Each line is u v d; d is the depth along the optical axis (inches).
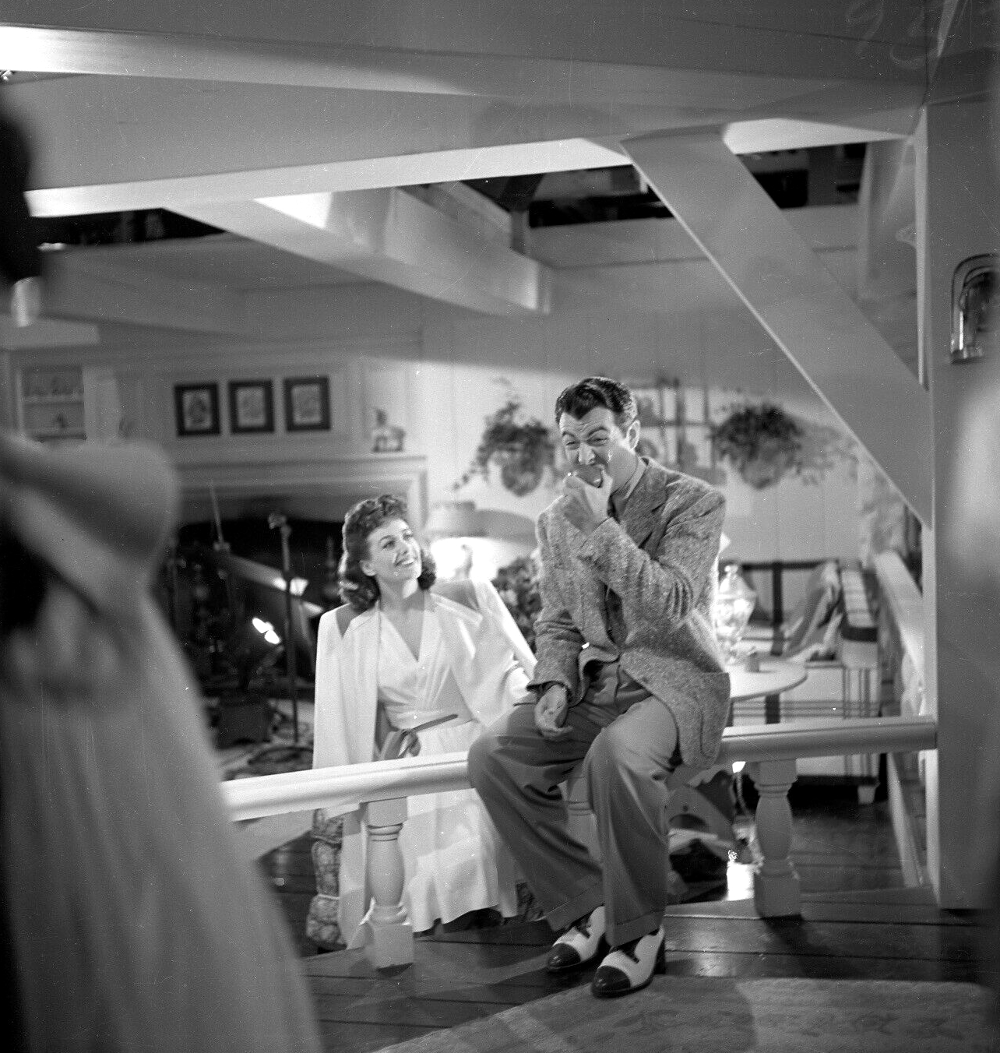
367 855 93.6
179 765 72.4
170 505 72.7
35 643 69.7
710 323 134.0
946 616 93.1
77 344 123.8
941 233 91.0
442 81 84.0
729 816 111.0
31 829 70.0
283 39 78.9
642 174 92.4
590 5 84.0
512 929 93.7
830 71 88.0
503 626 99.1
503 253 131.4
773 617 138.9
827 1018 77.6
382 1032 78.9
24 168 93.4
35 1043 70.4
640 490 87.0
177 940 73.5
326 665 97.8
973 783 92.7
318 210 108.7
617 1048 75.4
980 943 86.7
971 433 92.2
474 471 138.2
